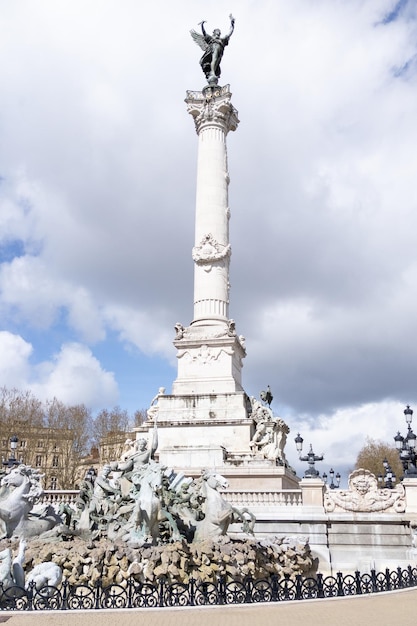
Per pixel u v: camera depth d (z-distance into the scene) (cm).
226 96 4275
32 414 6556
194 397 3562
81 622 1188
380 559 2422
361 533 2473
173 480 2247
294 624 1158
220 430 3406
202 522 2070
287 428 3734
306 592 1498
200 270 3969
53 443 6756
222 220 4050
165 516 2000
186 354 3750
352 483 2583
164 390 3650
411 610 1306
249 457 3253
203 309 3875
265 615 1253
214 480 2128
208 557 1858
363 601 1418
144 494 1947
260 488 3002
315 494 2583
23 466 2180
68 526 2095
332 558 2455
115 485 2252
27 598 1314
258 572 1956
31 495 2114
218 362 3697
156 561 1772
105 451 6912
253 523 2080
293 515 2502
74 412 6856
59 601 1386
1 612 1265
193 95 4391
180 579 1752
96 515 2112
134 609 1306
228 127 4397
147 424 3553
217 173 4134
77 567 1750
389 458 7369
